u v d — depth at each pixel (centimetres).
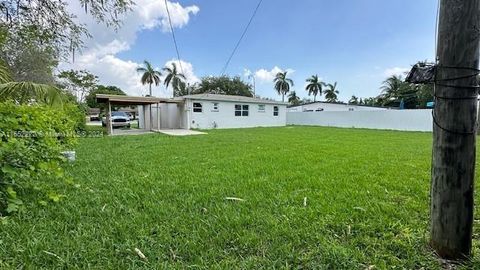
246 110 2009
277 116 2209
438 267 170
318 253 185
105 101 1443
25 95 409
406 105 3416
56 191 315
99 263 173
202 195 313
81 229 220
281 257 181
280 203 286
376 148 748
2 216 239
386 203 284
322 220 238
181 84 3884
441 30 170
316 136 1171
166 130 1634
